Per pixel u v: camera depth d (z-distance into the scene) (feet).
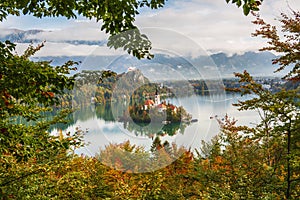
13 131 11.33
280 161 17.92
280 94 15.35
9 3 12.21
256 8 9.61
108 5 11.17
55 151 17.04
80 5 11.97
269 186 17.51
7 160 15.94
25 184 15.98
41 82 9.55
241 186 18.90
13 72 9.21
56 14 12.39
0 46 9.37
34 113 13.61
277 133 16.53
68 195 19.25
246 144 21.89
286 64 20.02
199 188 23.81
